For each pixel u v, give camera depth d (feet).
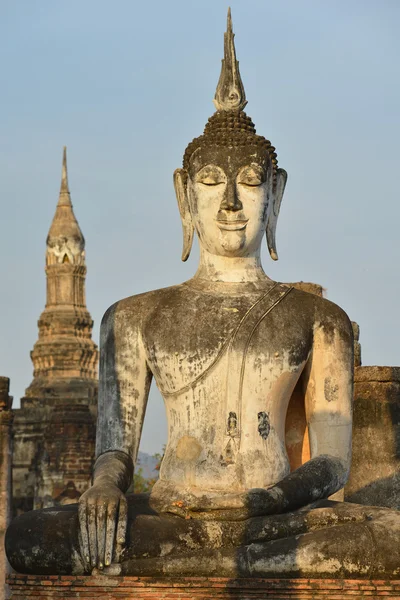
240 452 52.60
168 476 53.01
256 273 55.77
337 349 54.44
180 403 53.42
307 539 49.47
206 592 48.39
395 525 49.90
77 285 275.59
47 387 263.08
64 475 216.95
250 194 55.21
